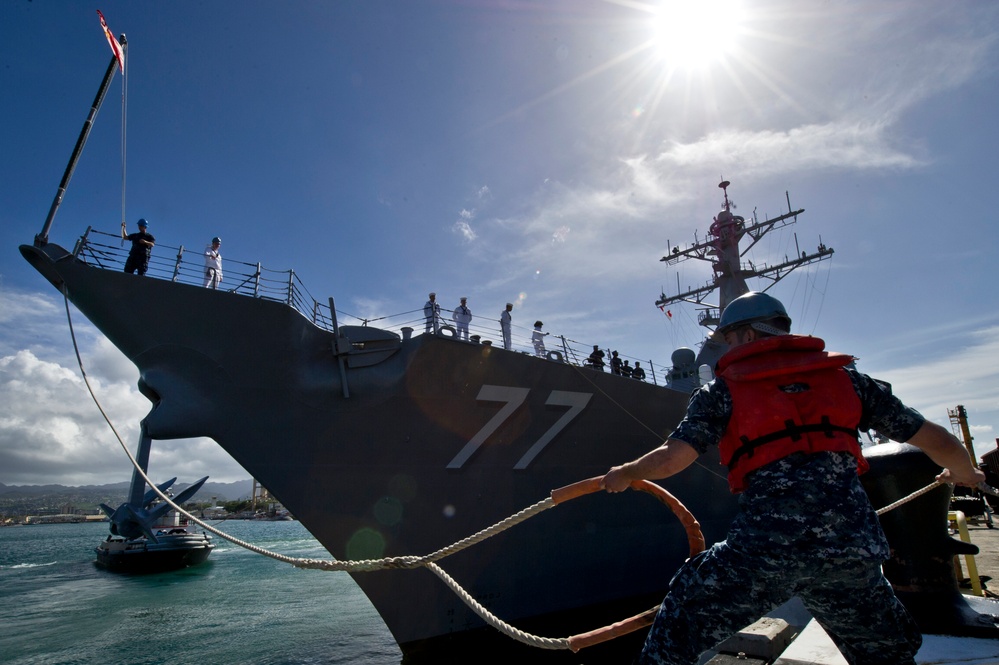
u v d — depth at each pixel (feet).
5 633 49.55
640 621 5.51
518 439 33.99
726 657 9.29
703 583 4.92
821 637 9.53
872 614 4.70
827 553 4.47
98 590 75.82
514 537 34.17
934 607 10.90
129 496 25.72
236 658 40.04
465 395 31.71
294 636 46.24
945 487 11.08
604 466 38.04
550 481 35.68
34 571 101.24
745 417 5.02
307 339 28.68
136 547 98.12
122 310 25.44
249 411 27.45
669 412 41.32
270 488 27.81
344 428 29.25
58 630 50.57
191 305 26.40
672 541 41.93
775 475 4.78
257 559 118.01
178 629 49.90
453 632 31.86
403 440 30.60
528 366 33.37
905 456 11.59
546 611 35.01
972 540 38.45
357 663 38.14
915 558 11.23
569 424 35.65
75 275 24.58
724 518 45.14
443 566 31.83
